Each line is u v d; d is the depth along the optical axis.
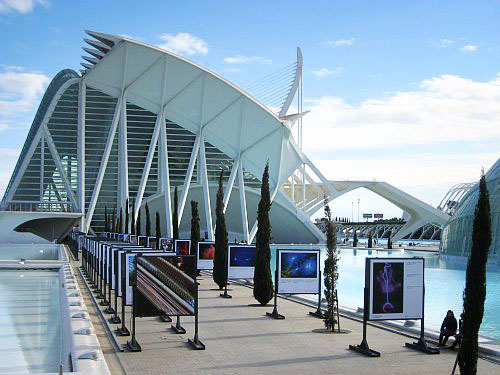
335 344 17.56
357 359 15.59
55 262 45.81
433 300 29.34
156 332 19.41
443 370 14.41
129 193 83.44
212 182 86.62
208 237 80.19
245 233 81.94
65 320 19.30
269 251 26.23
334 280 20.05
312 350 16.70
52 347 18.80
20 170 78.75
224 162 86.88
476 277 13.38
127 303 19.19
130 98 81.44
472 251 13.53
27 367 16.30
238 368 14.52
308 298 27.97
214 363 15.05
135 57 76.44
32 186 78.81
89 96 80.62
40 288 34.09
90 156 80.88
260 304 26.47
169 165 85.12
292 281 23.00
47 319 24.16
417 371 14.31
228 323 21.34
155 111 82.31
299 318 22.58
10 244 69.12
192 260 17.06
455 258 56.50
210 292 31.61
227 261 29.77
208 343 17.62
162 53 76.31
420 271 16.91
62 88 79.88
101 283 28.72
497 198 52.34
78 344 14.68
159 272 16.94
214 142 85.69
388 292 16.72
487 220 13.48
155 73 78.81
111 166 82.38
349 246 93.88
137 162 83.12
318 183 95.75
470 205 57.12
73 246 66.94
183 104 82.38
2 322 23.41
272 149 86.25
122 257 19.28
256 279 26.05
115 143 82.25
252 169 88.31
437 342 17.77
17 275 41.38
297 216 90.50
